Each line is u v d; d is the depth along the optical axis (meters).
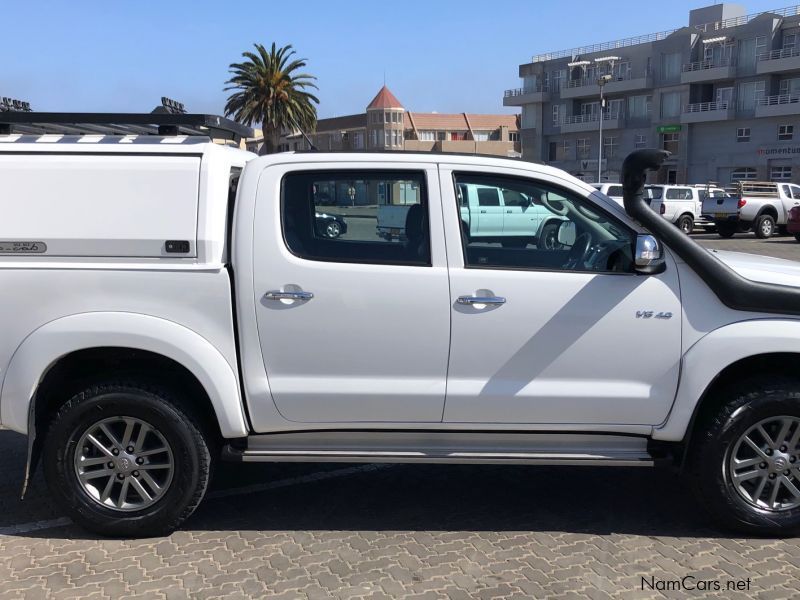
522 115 70.81
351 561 3.57
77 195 3.60
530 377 3.66
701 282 3.63
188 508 3.74
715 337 3.59
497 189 3.72
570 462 3.69
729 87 54.22
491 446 3.77
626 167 3.61
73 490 3.69
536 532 3.89
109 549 3.69
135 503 3.78
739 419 3.60
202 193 3.59
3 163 3.60
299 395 3.66
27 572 3.45
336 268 3.61
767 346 3.56
